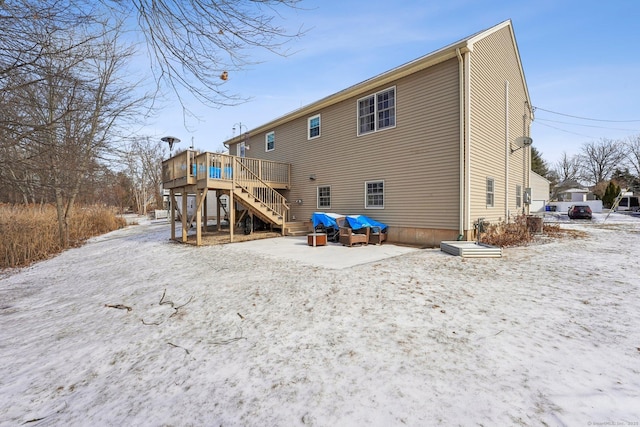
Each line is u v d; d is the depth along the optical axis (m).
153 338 3.45
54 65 4.61
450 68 8.48
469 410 1.92
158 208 43.62
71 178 7.30
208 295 4.77
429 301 4.01
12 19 3.72
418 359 2.59
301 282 5.15
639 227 14.01
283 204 12.92
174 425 1.99
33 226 11.89
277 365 2.63
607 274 5.12
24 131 5.15
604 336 2.90
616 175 41.69
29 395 2.50
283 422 1.92
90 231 16.48
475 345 2.79
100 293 5.60
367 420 1.88
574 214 20.06
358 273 5.62
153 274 6.58
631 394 2.03
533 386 2.15
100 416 2.15
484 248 6.90
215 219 21.59
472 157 8.48
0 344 3.63
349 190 11.52
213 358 2.86
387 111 10.17
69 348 3.38
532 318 3.37
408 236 9.57
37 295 5.99
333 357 2.70
